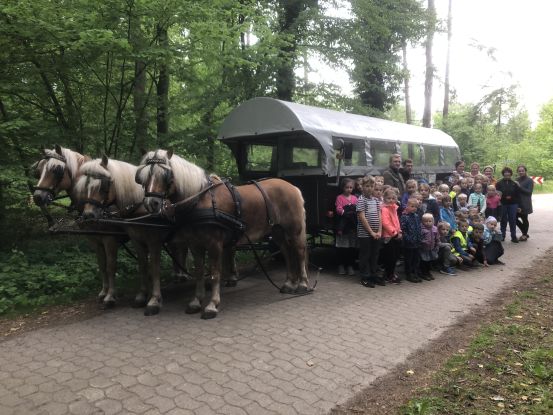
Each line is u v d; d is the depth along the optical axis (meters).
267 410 3.14
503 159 28.20
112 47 6.73
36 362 3.94
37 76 7.32
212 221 5.02
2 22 6.22
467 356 4.03
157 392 3.38
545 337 4.46
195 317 5.15
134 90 8.48
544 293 6.16
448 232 7.71
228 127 7.90
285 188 6.04
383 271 7.52
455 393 3.37
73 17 6.53
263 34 8.76
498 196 9.91
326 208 7.09
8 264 6.44
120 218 5.11
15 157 7.02
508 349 4.17
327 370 3.78
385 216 6.65
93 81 7.93
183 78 8.95
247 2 10.04
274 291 6.37
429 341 4.49
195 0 7.62
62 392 3.39
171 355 4.06
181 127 10.59
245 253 8.75
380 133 8.83
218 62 8.73
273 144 7.89
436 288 6.58
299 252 6.20
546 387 3.42
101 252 5.71
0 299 5.50
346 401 3.29
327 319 5.09
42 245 7.46
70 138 7.49
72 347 4.27
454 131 23.25
